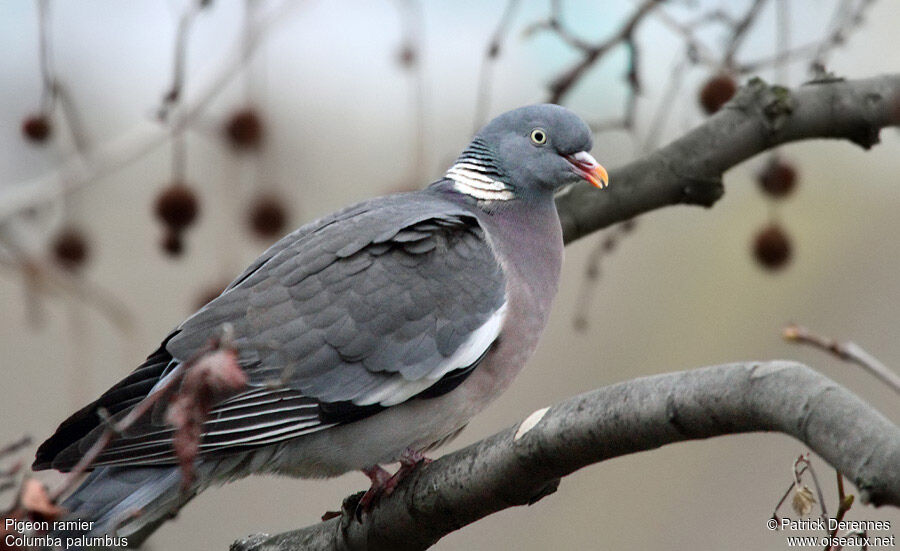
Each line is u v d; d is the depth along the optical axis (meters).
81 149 11.54
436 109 16.36
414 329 9.80
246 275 10.25
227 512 15.56
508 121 11.29
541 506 15.75
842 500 7.54
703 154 10.30
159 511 9.37
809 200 16.81
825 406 6.52
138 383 9.41
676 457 15.83
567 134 11.03
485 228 10.62
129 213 16.09
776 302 16.38
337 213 10.62
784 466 15.31
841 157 16.98
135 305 15.90
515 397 16.31
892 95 10.04
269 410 9.42
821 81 10.24
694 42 11.04
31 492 6.48
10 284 15.57
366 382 9.67
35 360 15.62
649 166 10.45
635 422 7.30
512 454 7.86
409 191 11.45
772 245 11.99
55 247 12.14
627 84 11.08
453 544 15.51
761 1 10.94
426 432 9.99
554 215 11.22
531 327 10.48
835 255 16.48
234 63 11.52
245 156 12.22
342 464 9.88
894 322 15.97
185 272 16.06
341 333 9.66
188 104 11.46
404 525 8.68
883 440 6.27
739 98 10.30
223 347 6.67
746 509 15.15
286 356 9.53
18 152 12.86
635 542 15.36
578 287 16.95
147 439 8.98
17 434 15.18
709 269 16.72
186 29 11.20
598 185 10.65
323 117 16.39
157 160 15.99
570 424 7.57
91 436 8.98
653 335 16.50
